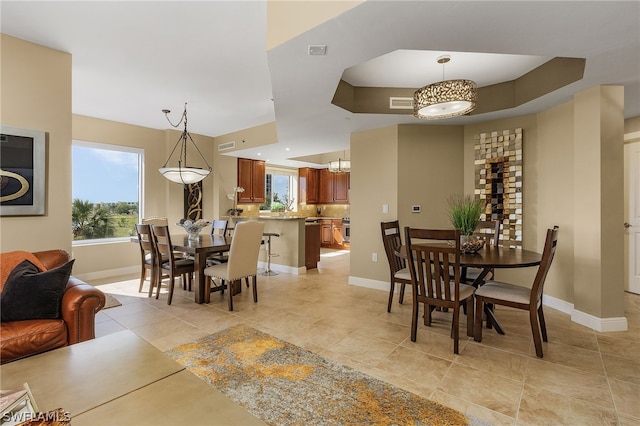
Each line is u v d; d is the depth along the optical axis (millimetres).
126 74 3449
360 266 4750
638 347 2646
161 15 2393
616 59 2453
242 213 7125
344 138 5180
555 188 3639
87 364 1492
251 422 1111
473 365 2352
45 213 2824
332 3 1887
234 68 3311
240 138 6062
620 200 3027
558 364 2363
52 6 2273
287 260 5730
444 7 1764
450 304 2586
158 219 5371
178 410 1171
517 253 3053
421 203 4434
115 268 5285
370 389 2039
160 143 5852
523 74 3535
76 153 4969
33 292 2066
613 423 1732
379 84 3797
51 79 2859
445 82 2824
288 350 2580
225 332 2943
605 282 3006
